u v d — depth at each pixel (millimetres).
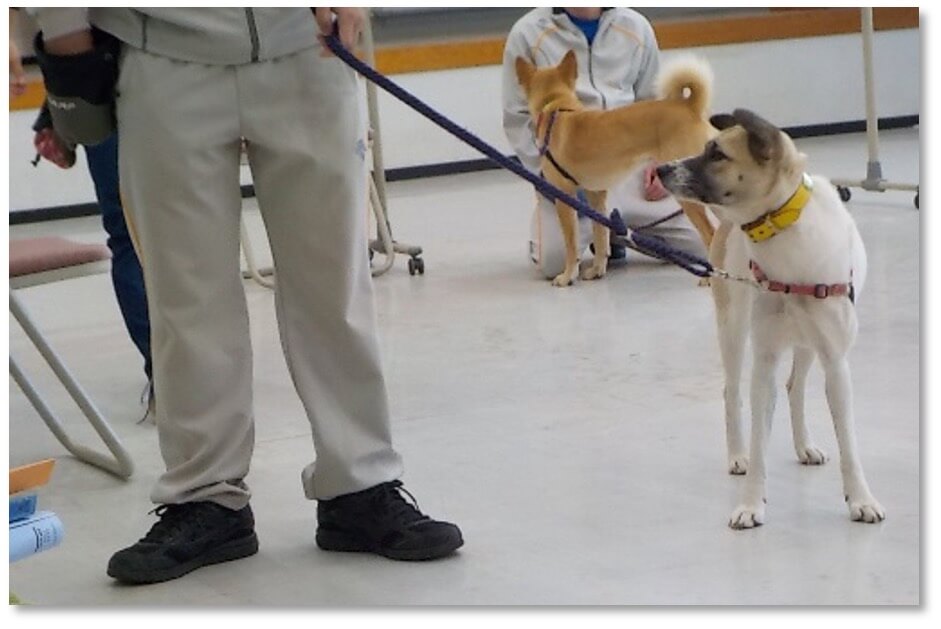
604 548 2729
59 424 3645
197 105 2574
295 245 2678
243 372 2738
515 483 3158
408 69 9102
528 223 7176
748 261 2883
